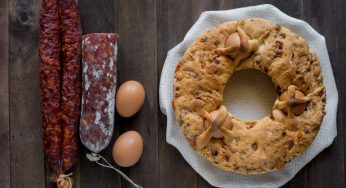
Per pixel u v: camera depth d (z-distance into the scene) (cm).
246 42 71
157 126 79
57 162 74
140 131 79
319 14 80
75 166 79
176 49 77
